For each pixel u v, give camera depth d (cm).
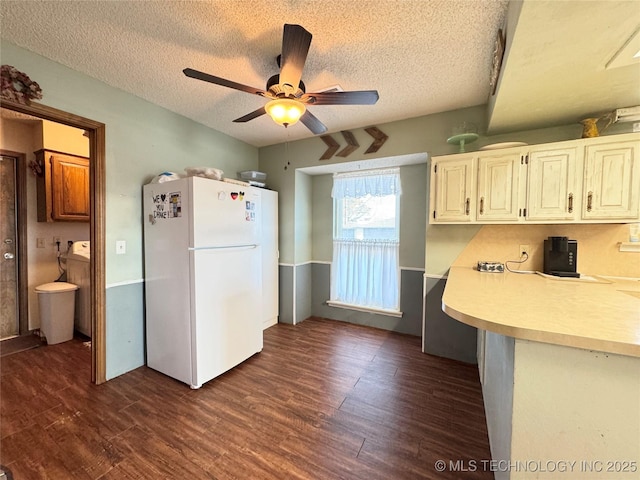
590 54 136
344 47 173
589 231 218
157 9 145
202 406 193
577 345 88
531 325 98
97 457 150
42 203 312
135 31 162
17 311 309
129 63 193
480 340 228
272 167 369
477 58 183
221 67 198
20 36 165
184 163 281
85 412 186
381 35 162
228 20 153
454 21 150
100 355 220
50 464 145
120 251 230
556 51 134
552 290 159
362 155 306
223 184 230
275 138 344
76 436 164
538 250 234
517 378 102
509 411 108
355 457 151
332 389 215
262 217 335
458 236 261
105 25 156
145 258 244
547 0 105
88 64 194
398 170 331
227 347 236
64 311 299
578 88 169
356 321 364
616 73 152
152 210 235
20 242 308
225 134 328
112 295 226
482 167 224
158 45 174
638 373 88
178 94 236
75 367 246
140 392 209
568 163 198
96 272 218
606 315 110
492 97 200
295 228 358
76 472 140
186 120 283
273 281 356
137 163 241
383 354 276
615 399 91
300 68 147
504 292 154
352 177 359
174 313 222
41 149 308
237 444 159
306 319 383
